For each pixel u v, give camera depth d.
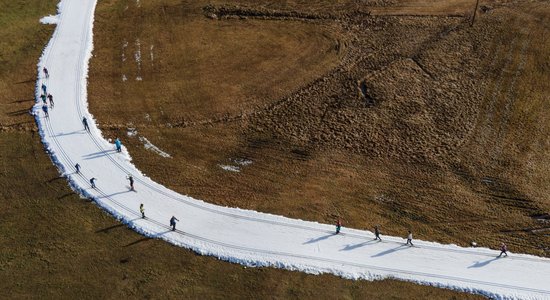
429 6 62.94
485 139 45.25
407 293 33.62
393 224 38.22
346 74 52.19
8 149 42.66
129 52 54.19
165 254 35.44
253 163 42.69
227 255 35.41
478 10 61.91
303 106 48.34
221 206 38.91
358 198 40.06
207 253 35.53
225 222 37.66
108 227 37.03
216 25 58.97
